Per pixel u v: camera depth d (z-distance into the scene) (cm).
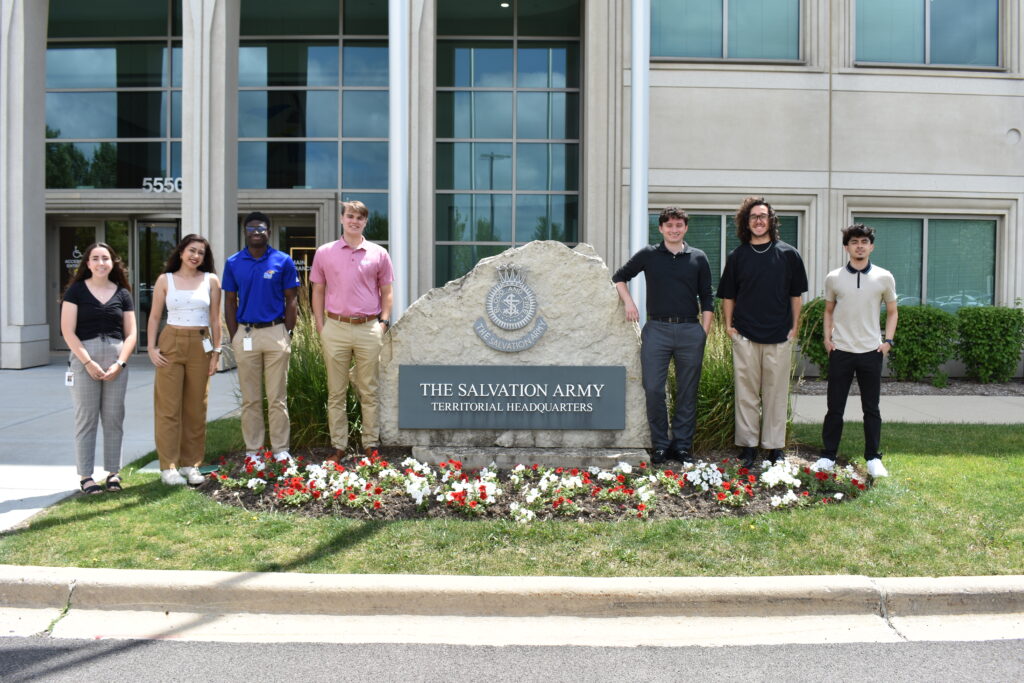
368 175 1597
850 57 1300
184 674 346
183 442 618
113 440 596
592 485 577
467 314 661
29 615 405
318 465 622
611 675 348
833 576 422
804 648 376
